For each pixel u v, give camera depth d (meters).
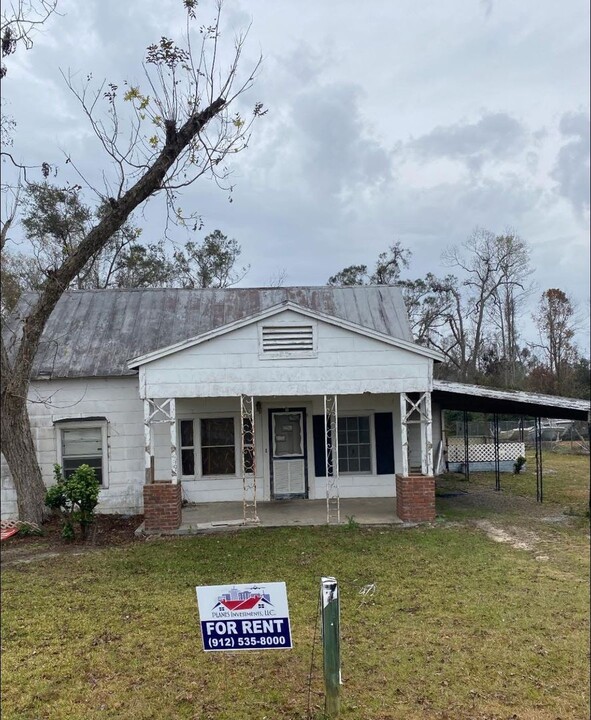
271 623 4.25
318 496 13.59
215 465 13.66
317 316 11.24
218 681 5.13
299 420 13.72
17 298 18.89
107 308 15.11
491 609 6.72
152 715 4.61
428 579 7.80
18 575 8.24
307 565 8.47
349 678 5.13
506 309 43.00
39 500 11.31
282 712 4.61
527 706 4.68
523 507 13.11
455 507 13.09
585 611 6.65
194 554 9.19
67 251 14.07
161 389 11.13
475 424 28.97
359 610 6.72
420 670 5.27
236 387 11.20
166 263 32.25
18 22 8.87
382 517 11.52
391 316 15.45
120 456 13.09
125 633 6.16
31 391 12.97
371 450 13.80
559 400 11.65
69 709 4.70
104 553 9.38
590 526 11.07
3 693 4.95
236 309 15.40
